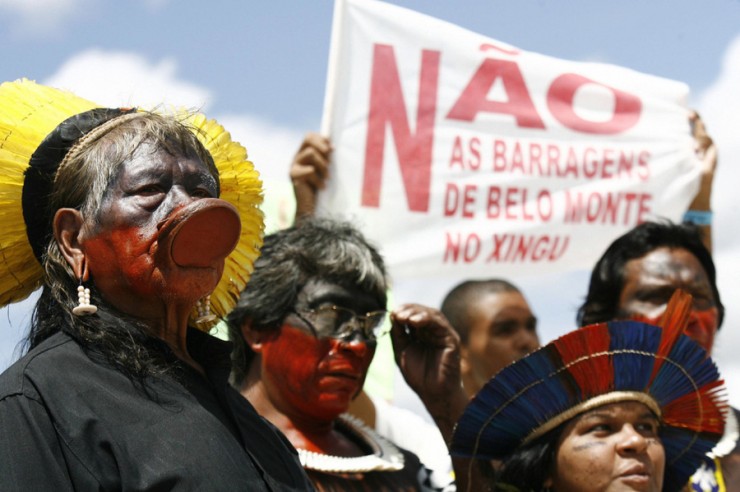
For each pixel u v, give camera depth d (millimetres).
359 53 4828
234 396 2338
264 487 2121
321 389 3607
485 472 3322
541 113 4992
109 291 2148
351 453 3684
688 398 3248
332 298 3652
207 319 2381
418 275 4758
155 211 2143
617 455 3057
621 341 3092
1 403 1969
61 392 1986
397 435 4207
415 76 4867
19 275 2314
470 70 4926
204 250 2129
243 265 2596
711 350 4051
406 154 4801
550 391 3115
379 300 3764
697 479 3668
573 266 4941
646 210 5051
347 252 3727
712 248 5215
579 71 5070
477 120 4902
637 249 4105
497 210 4871
